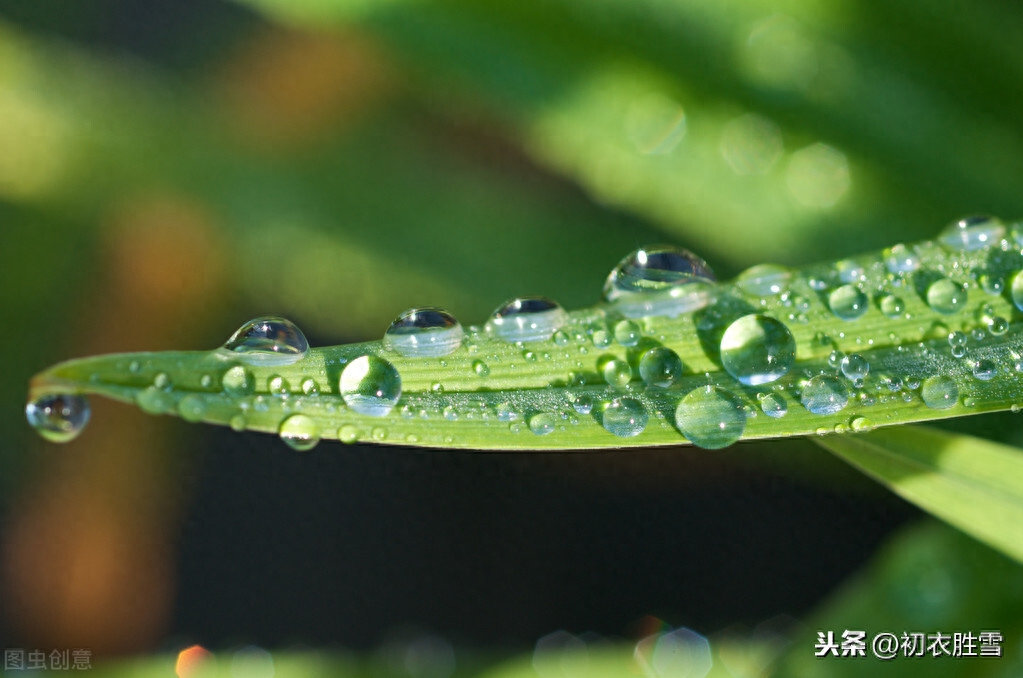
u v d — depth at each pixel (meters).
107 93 0.29
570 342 0.21
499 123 0.29
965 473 0.21
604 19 0.25
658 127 0.25
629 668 0.26
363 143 0.29
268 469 0.33
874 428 0.21
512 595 0.29
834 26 0.25
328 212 0.27
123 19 0.36
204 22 0.36
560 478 0.32
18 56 0.28
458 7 0.25
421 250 0.26
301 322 0.31
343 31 0.26
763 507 0.30
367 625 0.28
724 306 0.21
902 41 0.25
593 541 0.30
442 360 0.21
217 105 0.30
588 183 0.25
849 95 0.25
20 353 0.28
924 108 0.25
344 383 0.20
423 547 0.31
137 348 0.29
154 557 0.30
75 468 0.29
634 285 0.21
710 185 0.25
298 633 0.29
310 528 0.32
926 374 0.21
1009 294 0.21
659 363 0.21
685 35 0.25
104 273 0.29
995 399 0.20
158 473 0.30
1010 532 0.21
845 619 0.24
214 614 0.29
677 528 0.30
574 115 0.25
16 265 0.28
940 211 0.25
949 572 0.24
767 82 0.25
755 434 0.20
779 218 0.25
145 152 0.27
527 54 0.25
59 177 0.27
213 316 0.30
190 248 0.28
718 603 0.27
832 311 0.21
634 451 0.32
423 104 0.31
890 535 0.28
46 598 0.28
